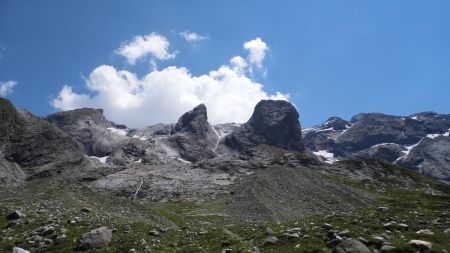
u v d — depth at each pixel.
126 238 39.94
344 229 37.62
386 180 171.88
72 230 43.47
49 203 62.19
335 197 124.00
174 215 94.44
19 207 58.00
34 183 81.19
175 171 191.75
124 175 184.75
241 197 136.12
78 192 74.81
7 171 156.88
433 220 41.88
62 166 181.75
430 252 29.28
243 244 36.25
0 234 44.09
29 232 44.09
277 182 149.12
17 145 182.62
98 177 181.25
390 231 36.41
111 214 61.19
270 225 49.56
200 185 164.38
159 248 37.16
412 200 124.06
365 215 45.31
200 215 108.88
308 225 42.31
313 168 193.00
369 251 30.33
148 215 70.62
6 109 196.25
